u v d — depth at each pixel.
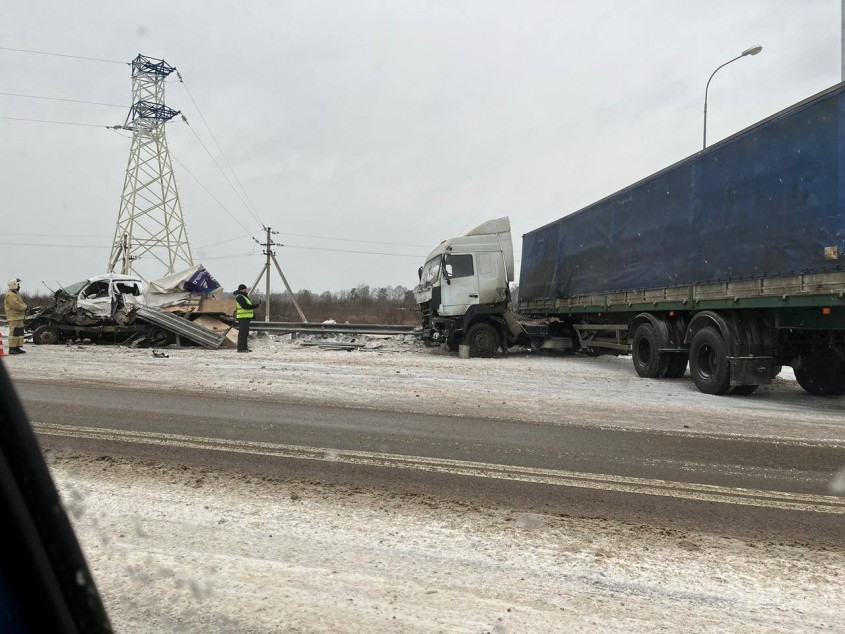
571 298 14.63
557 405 7.91
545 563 3.09
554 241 15.82
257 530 3.44
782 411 7.86
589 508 3.93
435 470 4.71
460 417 6.92
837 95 7.10
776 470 4.95
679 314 10.96
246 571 2.92
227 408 7.16
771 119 8.11
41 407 7.00
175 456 4.95
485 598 2.71
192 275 19.41
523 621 2.51
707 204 9.46
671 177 10.52
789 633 2.45
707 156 9.48
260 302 35.47
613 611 2.61
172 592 2.69
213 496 3.99
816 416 7.52
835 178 7.11
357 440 5.66
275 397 8.04
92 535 3.31
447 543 3.31
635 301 11.66
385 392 8.69
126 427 6.01
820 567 3.08
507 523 3.62
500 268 15.01
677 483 4.52
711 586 2.86
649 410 7.69
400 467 4.77
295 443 5.49
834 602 2.72
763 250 8.23
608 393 9.21
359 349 17.30
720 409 7.91
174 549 3.16
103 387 8.66
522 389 9.39
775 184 8.04
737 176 8.79
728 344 8.88
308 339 19.33
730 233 8.91
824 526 3.68
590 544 3.34
